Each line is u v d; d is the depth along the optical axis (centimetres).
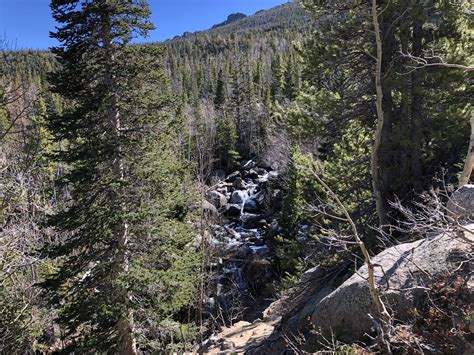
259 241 2717
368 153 1159
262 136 4512
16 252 1045
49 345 1284
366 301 598
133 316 1062
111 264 1027
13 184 999
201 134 2220
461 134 948
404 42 976
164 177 1108
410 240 817
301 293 1102
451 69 915
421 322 517
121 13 1058
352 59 1062
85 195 1061
